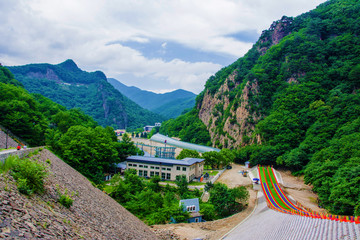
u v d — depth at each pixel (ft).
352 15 651.25
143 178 329.31
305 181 320.09
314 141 420.77
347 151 307.78
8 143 220.84
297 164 404.16
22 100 348.59
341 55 589.73
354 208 204.33
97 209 90.89
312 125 471.21
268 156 467.93
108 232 73.72
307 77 582.76
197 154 449.48
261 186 337.31
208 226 189.67
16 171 67.26
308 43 633.20
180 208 215.72
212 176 397.19
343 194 222.28
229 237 148.77
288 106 550.36
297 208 245.86
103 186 279.69
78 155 295.69
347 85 513.86
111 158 345.72
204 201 273.95
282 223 136.26
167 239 147.74
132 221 117.70
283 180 384.06
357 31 603.67
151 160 369.50
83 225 64.85
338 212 222.07
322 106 485.56
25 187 59.06
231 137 639.76
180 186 300.40
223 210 245.04
